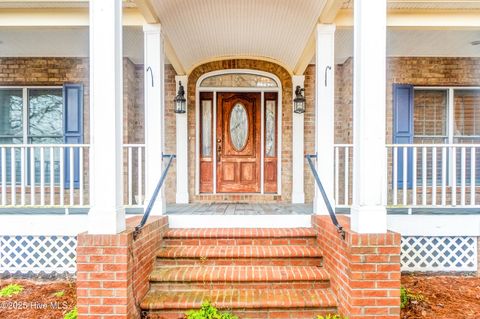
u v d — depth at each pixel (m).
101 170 2.91
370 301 2.79
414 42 5.68
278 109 6.84
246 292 3.43
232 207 5.61
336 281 3.27
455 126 6.52
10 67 6.40
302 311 3.23
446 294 3.88
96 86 2.94
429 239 4.61
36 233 4.52
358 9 3.03
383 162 2.94
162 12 4.24
